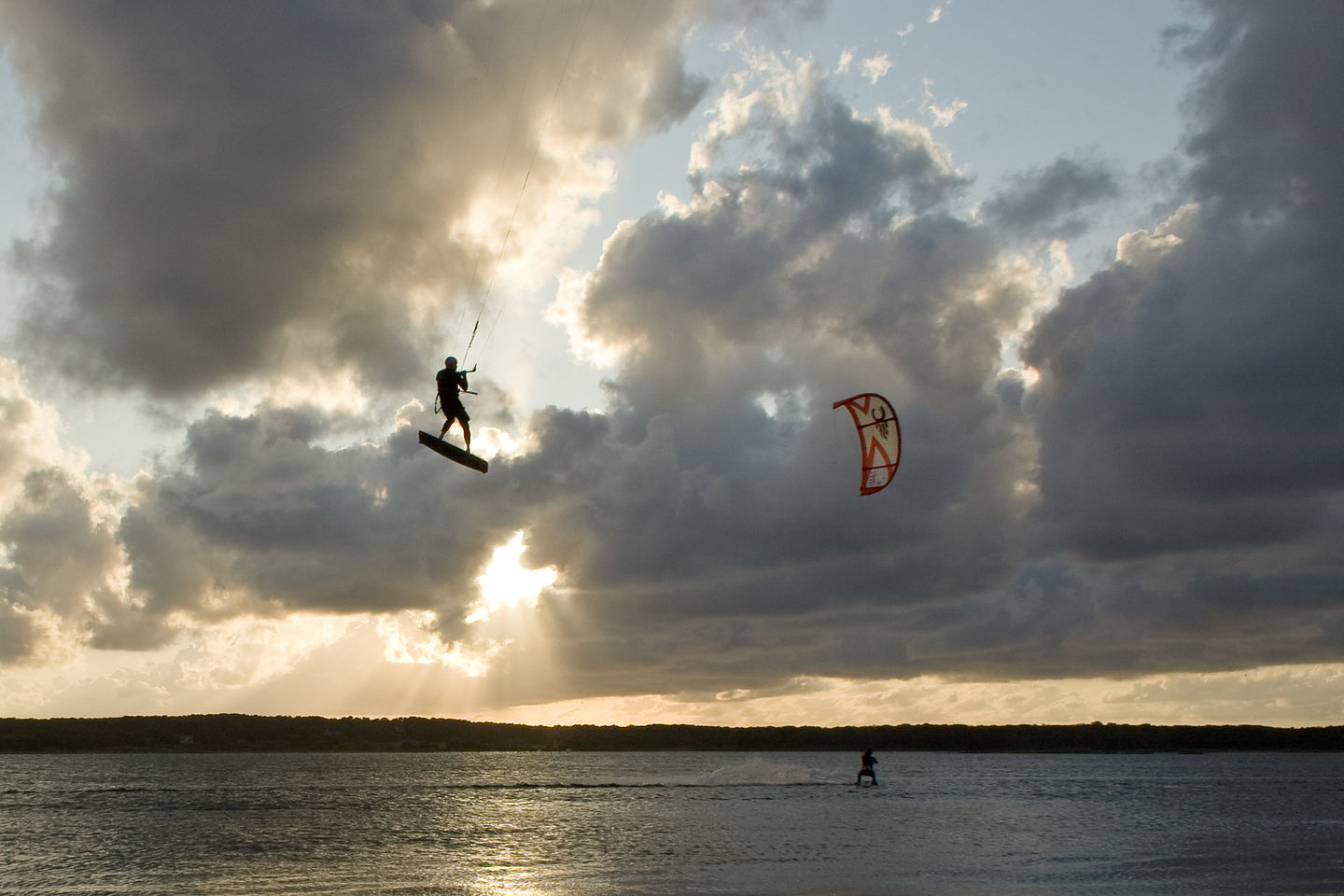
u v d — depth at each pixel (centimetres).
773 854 4522
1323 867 4050
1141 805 7606
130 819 6656
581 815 6775
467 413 2658
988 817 6475
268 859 4575
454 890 3600
